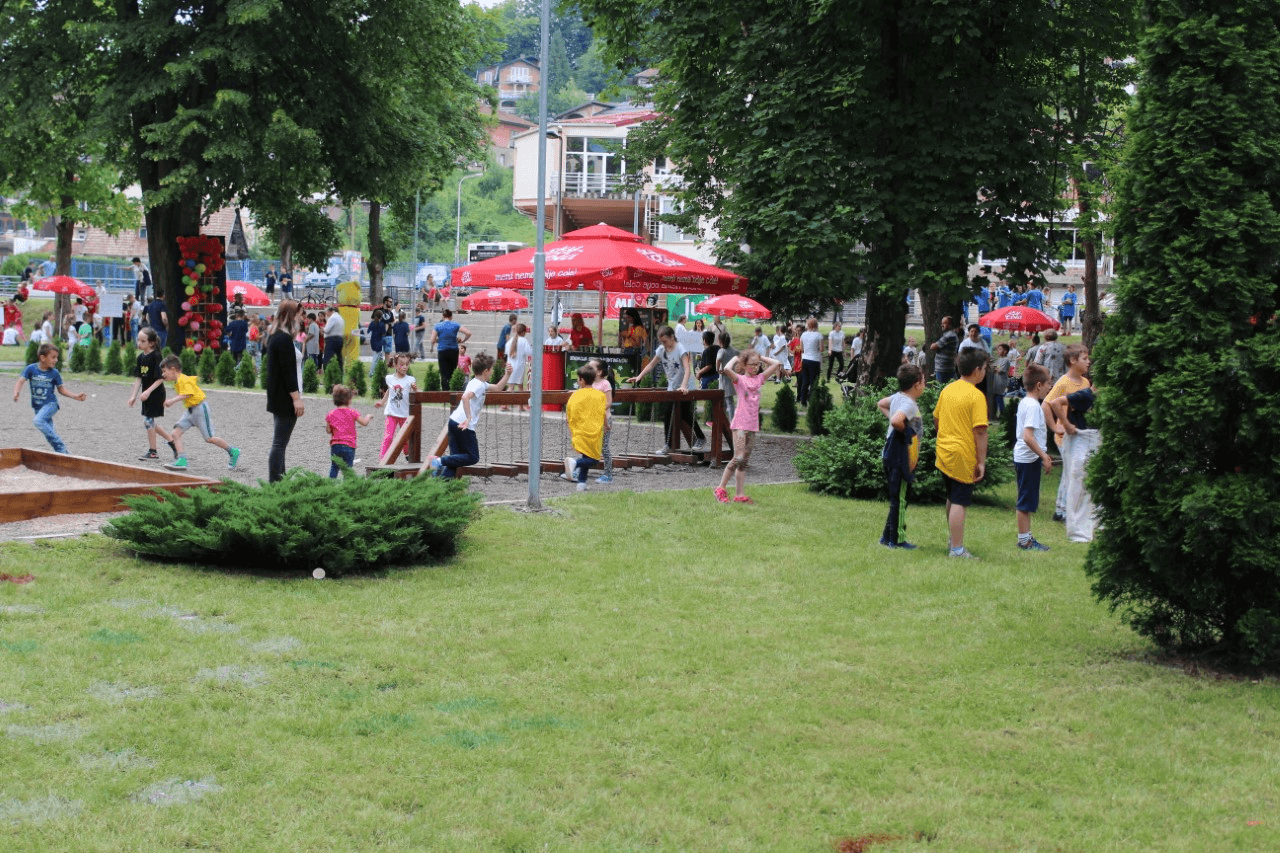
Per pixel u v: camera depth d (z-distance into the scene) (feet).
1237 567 24.57
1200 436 25.02
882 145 60.13
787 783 18.29
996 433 50.19
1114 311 26.81
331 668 23.11
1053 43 61.00
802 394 98.02
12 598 26.84
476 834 16.06
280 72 103.65
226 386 97.91
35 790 16.80
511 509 41.88
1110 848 16.21
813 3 58.23
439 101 125.80
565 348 82.07
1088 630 28.17
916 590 31.99
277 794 17.12
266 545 30.73
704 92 67.41
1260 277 24.73
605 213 213.46
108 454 54.75
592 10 78.28
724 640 26.32
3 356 139.95
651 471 55.26
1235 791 18.37
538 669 23.79
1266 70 24.90
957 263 59.82
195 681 21.90
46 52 103.86
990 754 19.76
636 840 16.11
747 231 63.05
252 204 107.55
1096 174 83.35
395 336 111.86
